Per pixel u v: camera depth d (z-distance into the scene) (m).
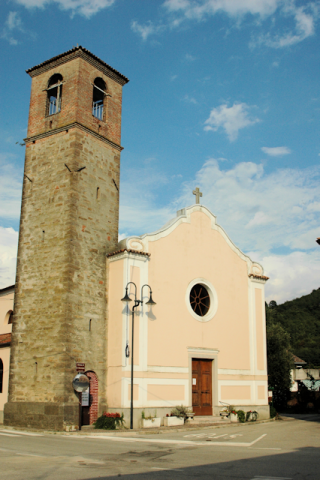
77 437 17.50
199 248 26.45
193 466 10.37
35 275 23.02
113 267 23.59
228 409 24.86
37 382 21.22
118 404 21.25
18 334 22.73
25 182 25.09
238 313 27.53
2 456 11.57
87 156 24.34
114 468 9.98
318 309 76.75
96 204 24.23
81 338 21.58
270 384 33.12
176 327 24.08
